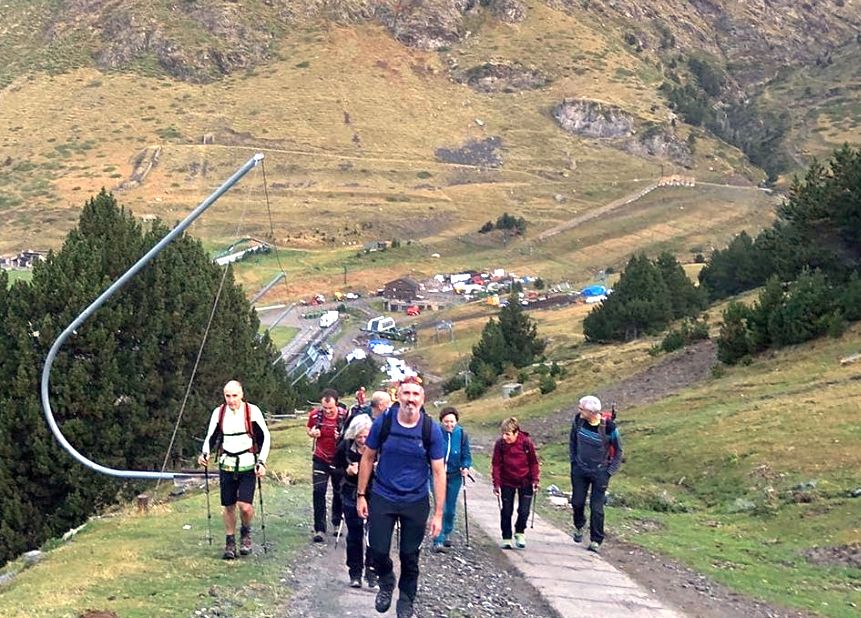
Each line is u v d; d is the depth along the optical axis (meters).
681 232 191.38
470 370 72.38
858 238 41.47
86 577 10.61
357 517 10.80
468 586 11.68
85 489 26.42
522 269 165.88
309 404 60.03
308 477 22.27
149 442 29.17
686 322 52.97
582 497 14.99
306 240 176.00
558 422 39.38
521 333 72.06
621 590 12.33
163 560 11.52
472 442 37.16
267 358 44.81
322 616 9.59
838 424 24.06
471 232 191.38
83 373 26.98
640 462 26.33
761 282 71.94
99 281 28.19
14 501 25.88
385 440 8.55
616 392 42.34
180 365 30.69
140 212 188.00
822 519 17.80
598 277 161.00
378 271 157.38
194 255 36.66
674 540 16.83
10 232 185.88
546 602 11.22
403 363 95.75
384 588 8.70
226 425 11.41
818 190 42.84
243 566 11.30
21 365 26.47
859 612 12.40
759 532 18.00
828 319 36.78
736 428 26.39
